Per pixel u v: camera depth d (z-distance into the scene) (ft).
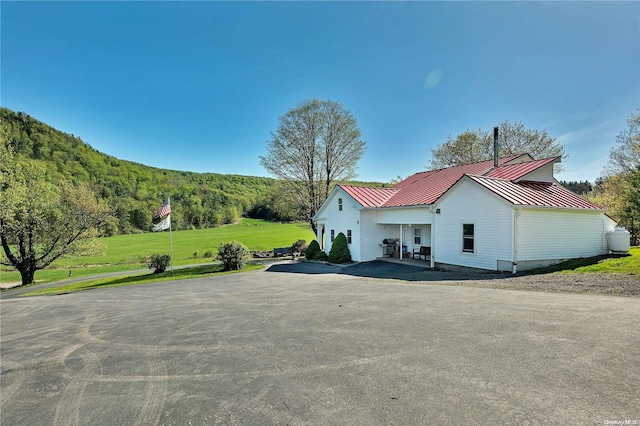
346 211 68.08
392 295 27.22
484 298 23.59
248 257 70.23
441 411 9.15
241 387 11.70
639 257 40.16
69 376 14.26
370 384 11.14
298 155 88.79
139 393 11.88
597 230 46.19
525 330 15.61
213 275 58.65
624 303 19.93
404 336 15.94
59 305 36.65
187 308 28.35
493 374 11.28
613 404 9.06
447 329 16.55
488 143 110.01
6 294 62.59
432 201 50.65
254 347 16.08
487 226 41.32
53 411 11.01
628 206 56.70
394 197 66.13
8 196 75.97
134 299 36.86
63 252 86.43
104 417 10.27
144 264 106.73
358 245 63.52
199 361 14.78
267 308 25.45
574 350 12.92
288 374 12.53
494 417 8.69
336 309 23.12
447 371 11.75
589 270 34.40
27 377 14.49
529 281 30.66
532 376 10.96
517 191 42.39
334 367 12.85
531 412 8.84
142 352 16.79
